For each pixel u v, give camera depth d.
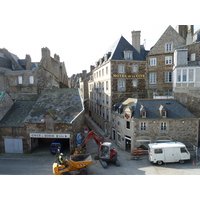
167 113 17.67
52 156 17.52
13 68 30.28
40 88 25.47
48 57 28.39
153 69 26.41
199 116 18.39
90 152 19.00
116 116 22.17
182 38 25.95
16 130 18.39
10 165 15.23
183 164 14.93
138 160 16.31
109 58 26.31
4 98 19.73
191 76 18.88
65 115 18.38
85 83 48.16
